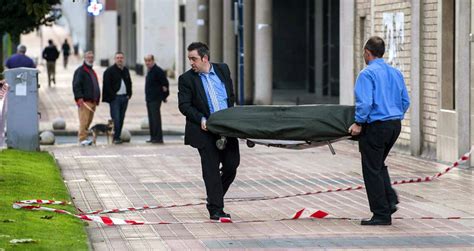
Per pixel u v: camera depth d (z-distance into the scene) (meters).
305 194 25.03
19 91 35.50
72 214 21.02
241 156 34.28
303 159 33.28
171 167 31.31
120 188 26.52
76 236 18.31
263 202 23.80
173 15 98.31
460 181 27.16
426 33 33.62
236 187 26.53
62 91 75.69
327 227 20.14
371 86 19.81
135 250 17.92
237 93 60.62
